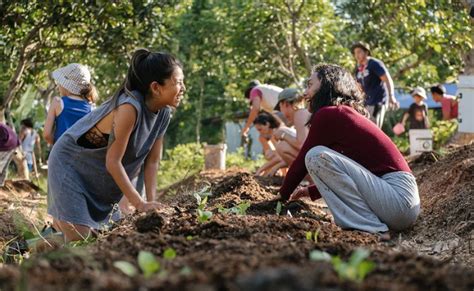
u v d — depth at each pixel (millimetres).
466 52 14023
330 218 5848
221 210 5312
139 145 5047
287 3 18844
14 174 15570
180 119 34344
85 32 13750
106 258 2984
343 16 19203
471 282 2600
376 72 10828
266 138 11273
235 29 20797
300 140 8352
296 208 5902
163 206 5234
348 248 3369
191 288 2314
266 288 2018
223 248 3217
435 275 2627
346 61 19906
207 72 28047
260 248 3244
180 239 3461
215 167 12828
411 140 10617
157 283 2402
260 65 21172
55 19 12648
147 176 5449
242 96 28078
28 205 8852
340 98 5613
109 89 19125
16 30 12711
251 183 6750
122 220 5250
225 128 36688
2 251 5773
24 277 2447
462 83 9492
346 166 5266
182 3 15609
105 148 5168
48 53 14117
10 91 13000
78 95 7180
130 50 14641
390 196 5273
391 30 18453
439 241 5309
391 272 2730
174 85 4906
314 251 3000
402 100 26812
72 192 5207
